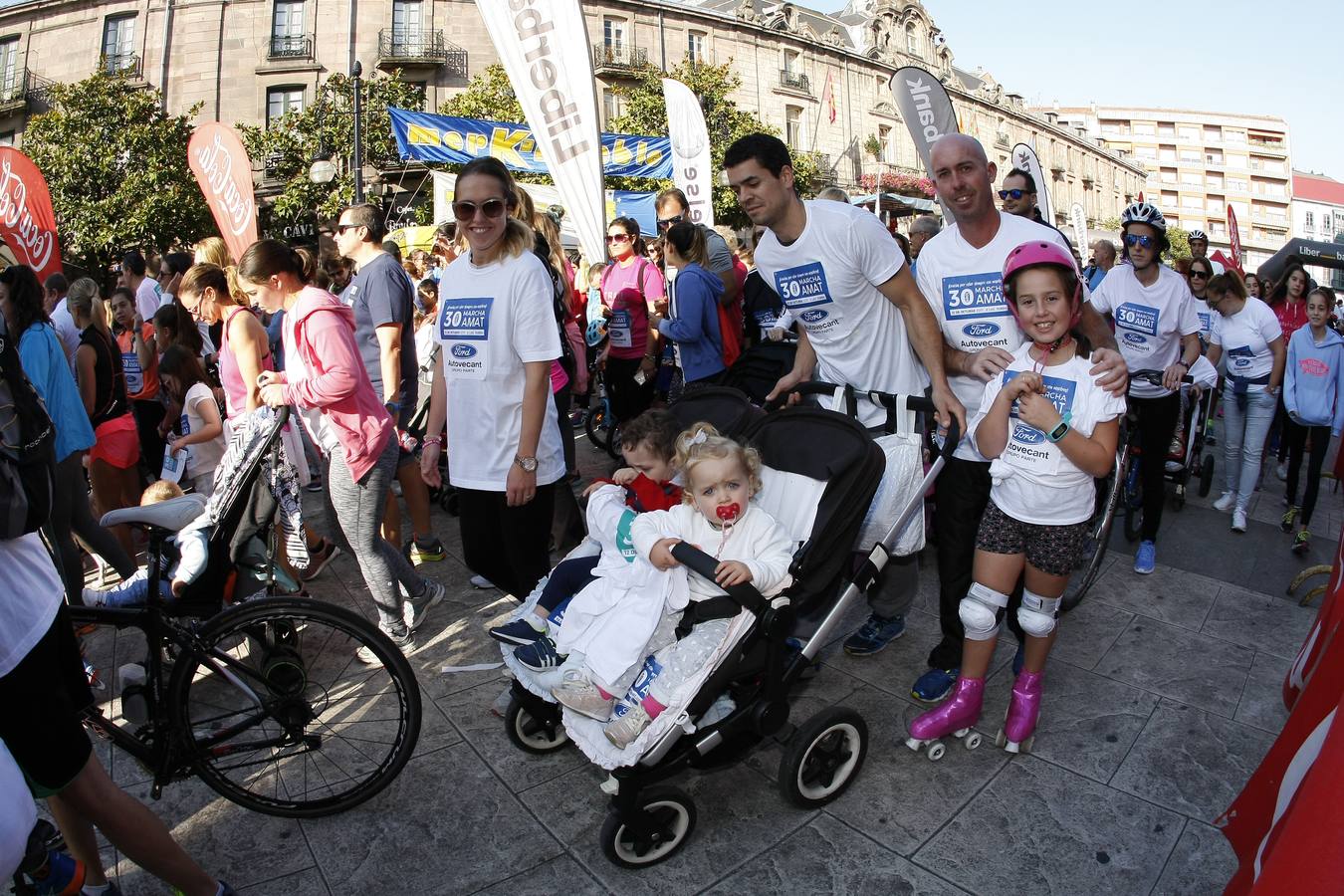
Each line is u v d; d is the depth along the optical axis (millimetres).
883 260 2910
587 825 2627
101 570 4918
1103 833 2541
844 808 2680
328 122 24281
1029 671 2904
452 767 2930
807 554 2498
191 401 4441
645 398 6527
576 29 5828
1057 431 2490
